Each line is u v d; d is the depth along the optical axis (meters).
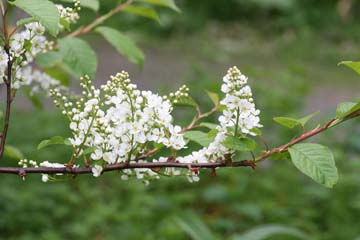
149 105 2.17
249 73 10.11
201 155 2.25
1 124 8.35
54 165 2.29
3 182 7.38
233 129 2.20
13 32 2.29
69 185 7.72
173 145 2.21
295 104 9.06
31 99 3.44
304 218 6.89
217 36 16.70
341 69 14.40
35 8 2.09
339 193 7.12
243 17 17.72
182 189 7.78
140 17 16.58
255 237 4.43
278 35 16.86
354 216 6.94
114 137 2.19
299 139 2.19
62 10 2.46
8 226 6.68
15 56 2.31
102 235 6.76
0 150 2.33
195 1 17.70
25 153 7.75
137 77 12.87
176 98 2.33
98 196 7.54
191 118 8.22
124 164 2.21
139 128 2.16
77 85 8.99
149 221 6.95
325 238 6.54
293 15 17.06
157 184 7.70
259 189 7.45
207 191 7.12
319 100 11.85
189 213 4.66
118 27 16.03
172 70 13.69
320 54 15.22
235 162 2.21
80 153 2.24
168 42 16.11
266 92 9.11
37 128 8.45
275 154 2.23
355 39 16.36
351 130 8.06
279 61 15.12
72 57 3.02
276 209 6.87
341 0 17.47
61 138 2.23
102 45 14.98
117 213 7.11
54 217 7.00
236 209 6.71
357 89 12.96
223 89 2.14
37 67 3.52
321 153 2.10
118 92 2.18
